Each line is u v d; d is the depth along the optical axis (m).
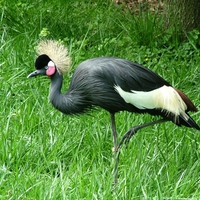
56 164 11.40
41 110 12.91
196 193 10.32
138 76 10.74
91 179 10.54
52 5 18.56
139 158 11.12
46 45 11.12
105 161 11.77
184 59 16.05
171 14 17.03
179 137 12.31
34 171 11.25
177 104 10.76
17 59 15.05
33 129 12.42
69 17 18.06
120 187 10.42
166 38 16.64
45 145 11.78
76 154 11.42
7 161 11.33
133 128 10.88
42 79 14.45
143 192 10.22
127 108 10.88
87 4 19.38
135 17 17.88
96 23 17.81
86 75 10.78
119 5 19.70
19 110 12.91
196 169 11.05
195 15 16.83
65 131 12.14
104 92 10.70
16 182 10.53
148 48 16.42
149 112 10.91
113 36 17.34
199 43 16.58
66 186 10.38
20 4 17.83
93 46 16.31
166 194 10.43
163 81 11.03
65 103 10.93
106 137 12.31
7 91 13.77
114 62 10.83
